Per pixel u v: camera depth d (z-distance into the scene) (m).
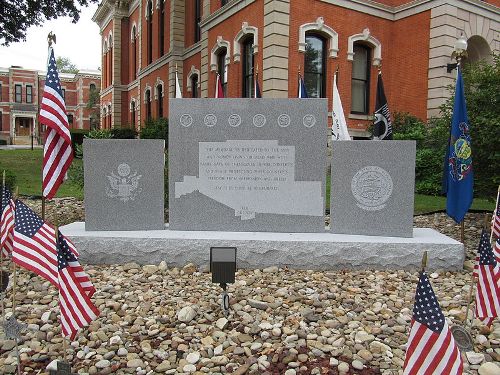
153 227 6.68
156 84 29.86
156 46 30.14
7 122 61.12
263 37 16.58
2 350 3.90
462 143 6.45
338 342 3.94
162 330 4.22
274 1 15.81
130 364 3.62
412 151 6.30
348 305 4.84
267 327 4.24
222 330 4.23
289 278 5.70
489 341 4.05
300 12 16.41
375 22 18.27
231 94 19.08
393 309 4.75
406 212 6.37
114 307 4.67
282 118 6.50
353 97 18.56
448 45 17.00
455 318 4.50
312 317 4.45
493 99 7.54
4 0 20.94
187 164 6.62
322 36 17.36
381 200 6.41
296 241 6.06
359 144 6.42
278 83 16.08
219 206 6.62
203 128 6.58
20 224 3.78
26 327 4.19
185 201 6.65
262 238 6.15
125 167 6.59
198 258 6.12
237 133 6.56
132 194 6.61
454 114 6.48
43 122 5.54
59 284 3.29
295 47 16.42
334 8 17.17
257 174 6.57
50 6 21.86
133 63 37.19
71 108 64.44
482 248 3.90
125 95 39.06
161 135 19.91
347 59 17.69
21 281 5.53
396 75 18.72
